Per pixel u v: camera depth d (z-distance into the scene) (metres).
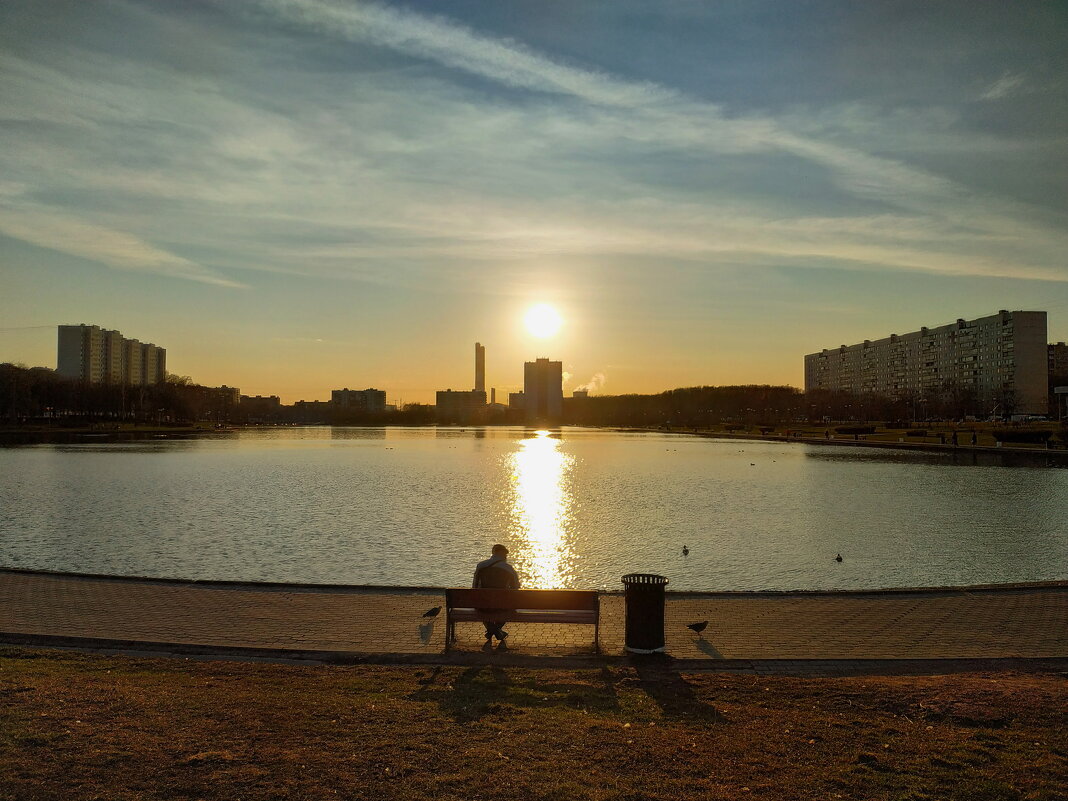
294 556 27.20
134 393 187.12
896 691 10.20
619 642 13.09
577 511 40.44
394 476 64.00
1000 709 9.46
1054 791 7.28
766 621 14.34
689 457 91.12
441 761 7.77
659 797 7.09
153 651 12.47
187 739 8.20
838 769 7.75
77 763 7.49
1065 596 16.23
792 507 41.56
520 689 10.34
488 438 172.50
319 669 11.38
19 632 13.30
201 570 24.70
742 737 8.60
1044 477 57.59
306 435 192.88
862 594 16.50
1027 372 194.88
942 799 7.12
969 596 16.31
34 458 80.94
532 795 7.07
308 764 7.62
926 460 77.38
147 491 49.22
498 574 13.73
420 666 11.62
